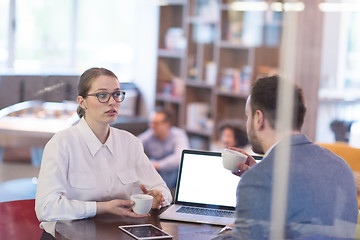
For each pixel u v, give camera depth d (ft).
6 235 6.57
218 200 6.21
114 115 6.37
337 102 6.19
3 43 23.70
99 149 6.47
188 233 5.48
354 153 6.00
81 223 5.68
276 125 3.90
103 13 26.40
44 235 5.85
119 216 5.97
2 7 23.57
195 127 21.20
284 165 3.89
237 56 19.65
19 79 15.24
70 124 13.14
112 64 26.21
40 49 25.23
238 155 5.53
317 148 4.21
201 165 6.31
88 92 6.32
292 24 3.35
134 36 25.43
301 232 3.87
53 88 14.33
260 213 3.88
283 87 3.61
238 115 19.33
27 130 13.14
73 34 26.30
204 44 21.06
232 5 19.58
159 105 24.03
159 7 23.68
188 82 21.67
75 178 6.27
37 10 24.90
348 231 4.15
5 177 13.46
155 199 6.38
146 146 15.37
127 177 6.70
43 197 5.93
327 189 4.08
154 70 24.14
